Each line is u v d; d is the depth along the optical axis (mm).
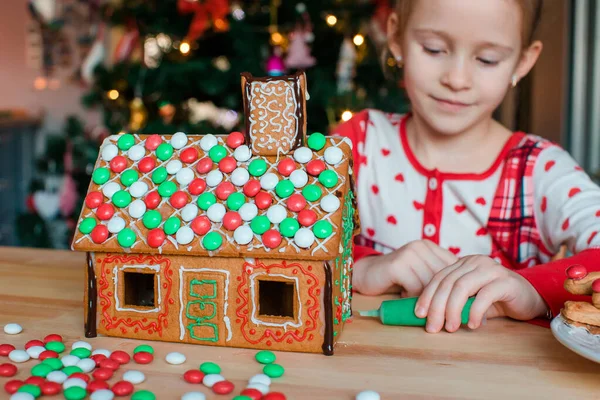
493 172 911
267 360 549
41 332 613
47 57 3375
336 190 581
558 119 1876
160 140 640
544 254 891
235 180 594
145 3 2123
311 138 609
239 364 550
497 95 816
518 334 618
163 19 2109
